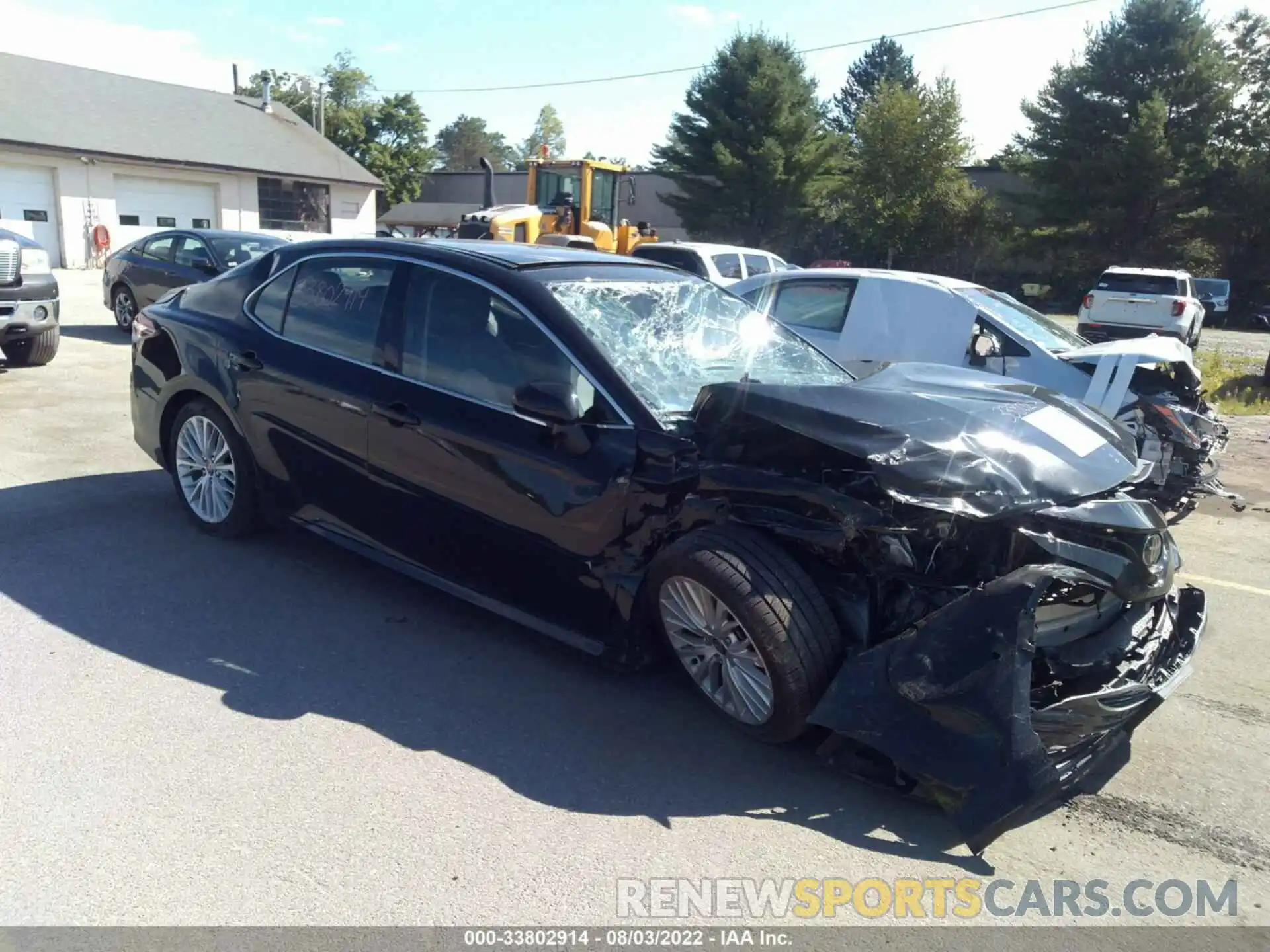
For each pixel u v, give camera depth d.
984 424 3.66
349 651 4.21
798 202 43.78
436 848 2.96
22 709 3.61
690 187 44.28
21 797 3.10
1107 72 39.50
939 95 41.62
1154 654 3.55
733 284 9.26
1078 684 3.35
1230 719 4.05
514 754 3.50
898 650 3.14
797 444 3.56
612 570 3.80
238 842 2.94
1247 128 39.88
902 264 43.16
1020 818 2.90
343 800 3.17
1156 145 37.72
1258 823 3.32
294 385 4.74
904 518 3.38
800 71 43.75
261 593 4.76
